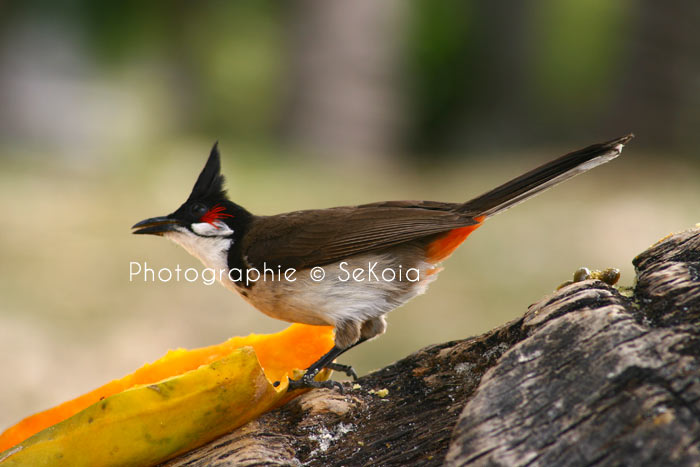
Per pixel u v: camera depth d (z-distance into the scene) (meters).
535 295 12.34
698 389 2.99
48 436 3.68
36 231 15.15
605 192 18.25
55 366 10.06
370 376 4.59
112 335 11.17
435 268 5.53
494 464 3.05
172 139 23.42
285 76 24.91
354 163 23.61
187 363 4.92
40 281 12.64
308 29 24.55
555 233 15.25
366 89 24.77
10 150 20.91
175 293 12.59
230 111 25.06
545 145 24.41
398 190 20.41
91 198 17.67
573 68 24.72
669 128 22.41
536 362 3.35
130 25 25.38
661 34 22.50
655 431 2.93
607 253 14.12
